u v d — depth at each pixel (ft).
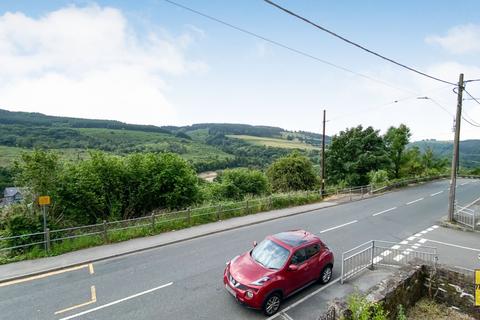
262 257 29.89
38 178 46.42
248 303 25.73
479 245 47.44
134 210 60.75
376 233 53.16
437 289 30.76
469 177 180.34
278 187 116.78
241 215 64.28
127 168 59.77
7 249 38.22
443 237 51.47
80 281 32.42
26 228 41.16
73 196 51.29
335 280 33.94
